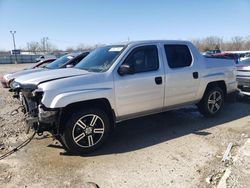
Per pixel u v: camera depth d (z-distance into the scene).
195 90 5.65
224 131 5.26
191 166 3.84
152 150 4.44
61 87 4.09
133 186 3.37
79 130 4.28
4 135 5.30
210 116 6.19
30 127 4.28
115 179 3.55
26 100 4.58
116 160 4.11
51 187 3.40
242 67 8.39
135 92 4.71
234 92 6.84
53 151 4.49
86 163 4.03
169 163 3.95
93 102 4.41
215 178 3.49
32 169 3.87
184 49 5.54
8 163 4.07
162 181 3.46
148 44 5.02
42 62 12.93
